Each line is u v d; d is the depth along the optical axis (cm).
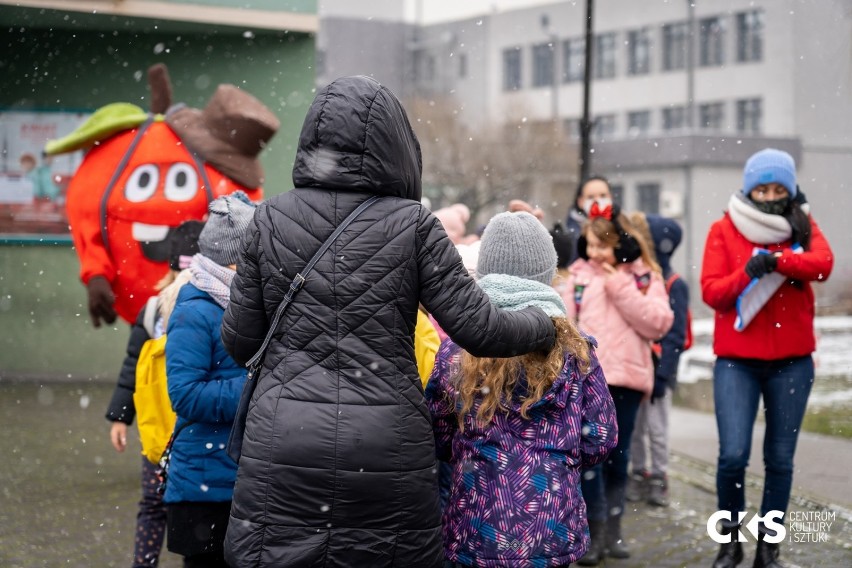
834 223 4509
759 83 5297
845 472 807
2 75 1284
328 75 6756
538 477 366
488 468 369
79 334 1319
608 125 6012
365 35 6794
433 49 6775
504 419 371
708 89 5569
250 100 941
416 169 359
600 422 381
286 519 333
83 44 1292
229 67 1309
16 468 823
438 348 423
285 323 343
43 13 1189
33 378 1303
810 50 4841
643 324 600
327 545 334
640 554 613
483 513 366
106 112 948
